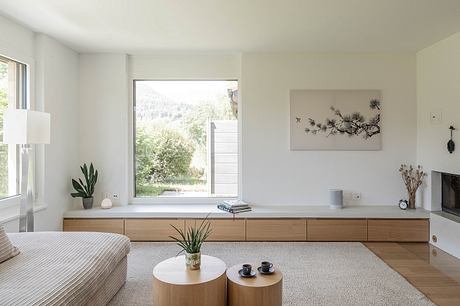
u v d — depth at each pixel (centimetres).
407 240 385
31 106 342
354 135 423
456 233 338
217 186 447
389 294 254
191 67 437
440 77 372
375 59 422
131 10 289
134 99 443
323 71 423
